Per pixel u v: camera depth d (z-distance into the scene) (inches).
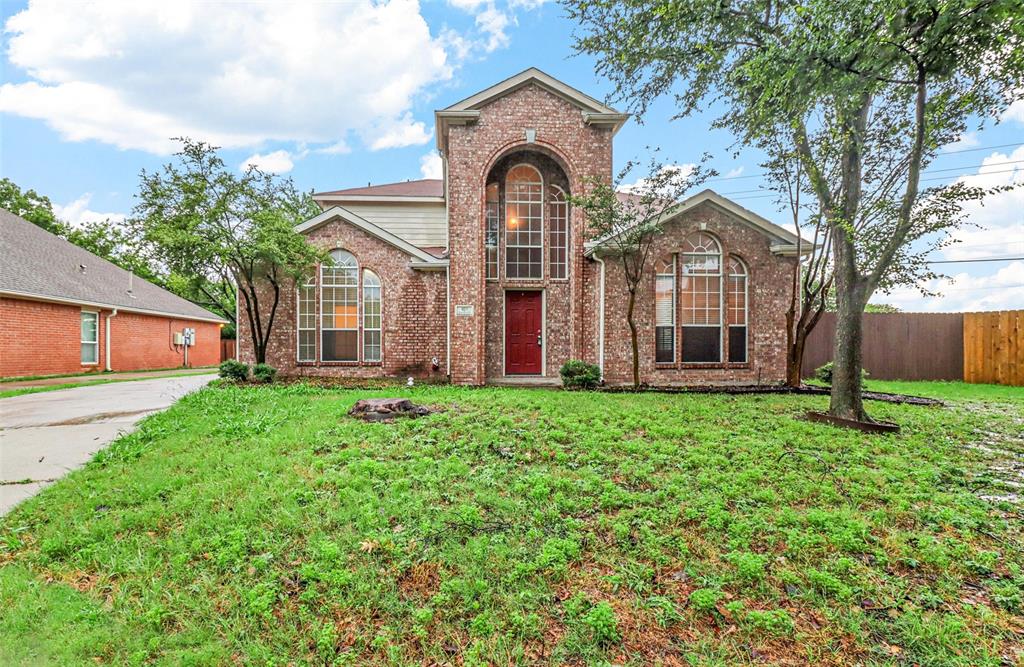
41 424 273.6
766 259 477.1
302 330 486.9
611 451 210.1
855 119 281.3
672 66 356.5
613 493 161.8
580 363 425.4
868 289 270.7
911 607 109.8
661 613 106.3
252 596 108.9
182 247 428.5
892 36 203.6
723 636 100.6
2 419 289.6
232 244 425.4
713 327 478.3
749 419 279.6
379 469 178.9
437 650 96.6
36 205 1055.6
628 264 466.3
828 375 458.0
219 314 1141.1
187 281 482.6
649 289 469.4
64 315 617.0
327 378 470.0
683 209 444.8
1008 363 490.9
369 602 108.4
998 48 208.7
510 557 124.5
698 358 477.4
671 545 131.7
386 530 135.6
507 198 500.7
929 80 239.8
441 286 489.7
